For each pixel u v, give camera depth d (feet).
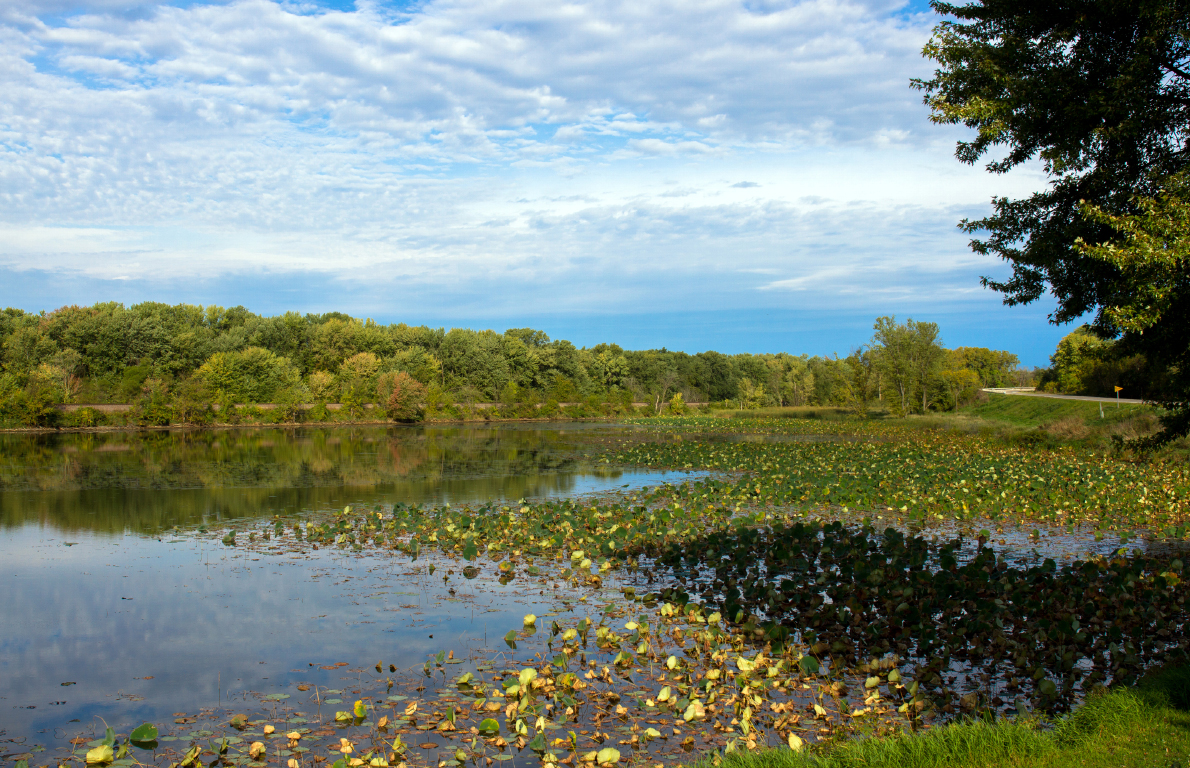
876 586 38.75
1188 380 38.37
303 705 26.81
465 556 48.57
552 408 286.05
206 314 292.81
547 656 31.65
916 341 240.12
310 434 190.60
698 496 72.08
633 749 23.24
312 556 49.57
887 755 19.67
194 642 33.37
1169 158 33.99
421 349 296.51
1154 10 30.94
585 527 55.67
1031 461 99.04
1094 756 19.19
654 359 379.35
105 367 228.22
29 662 30.96
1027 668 29.48
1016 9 35.70
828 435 174.50
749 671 28.17
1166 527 58.03
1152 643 31.40
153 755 23.08
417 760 22.44
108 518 63.36
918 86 38.40
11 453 125.39
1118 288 32.94
